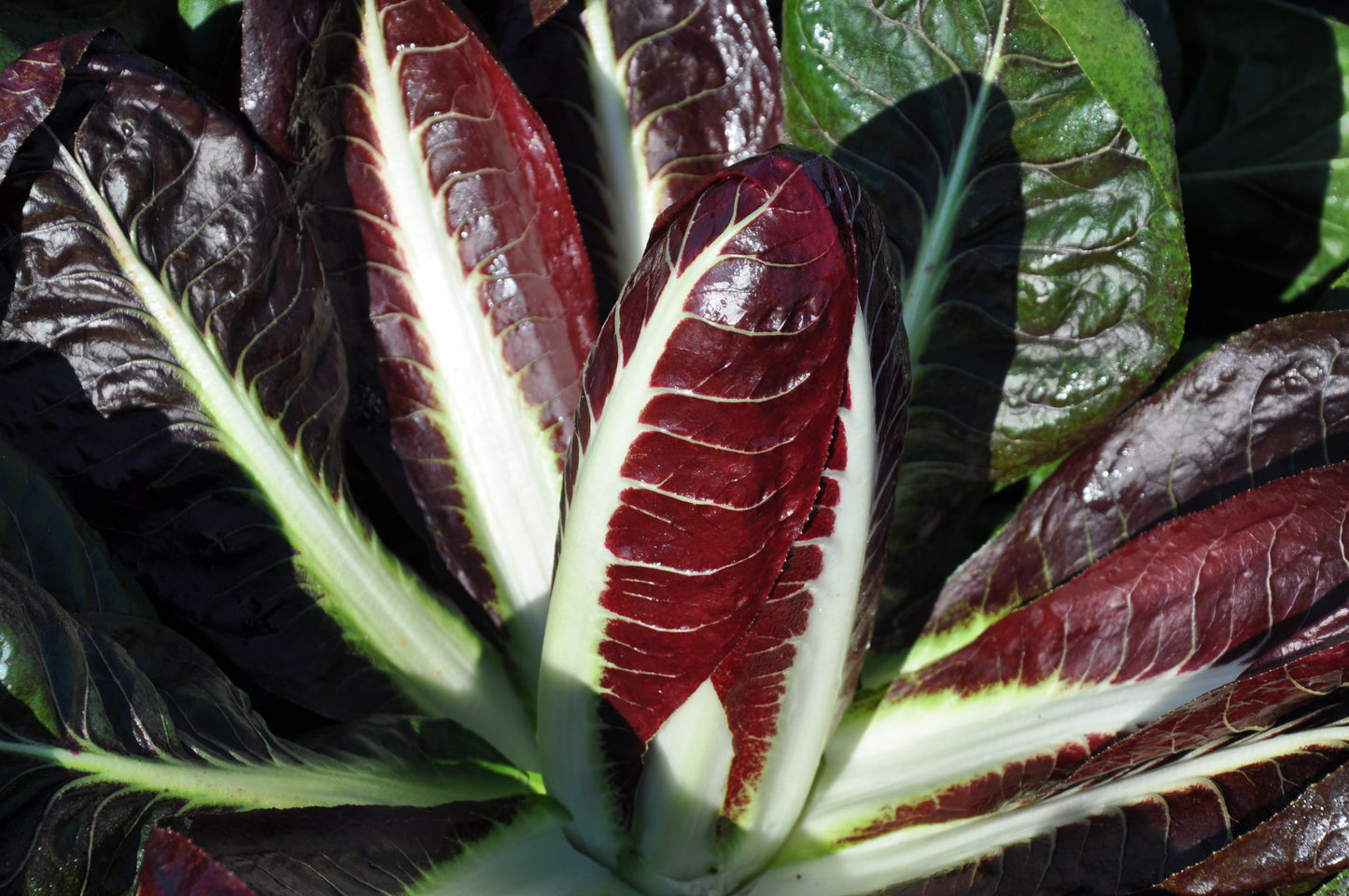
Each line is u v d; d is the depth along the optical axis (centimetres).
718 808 71
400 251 74
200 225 71
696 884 72
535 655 75
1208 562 73
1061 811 70
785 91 76
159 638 70
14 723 65
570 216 73
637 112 77
